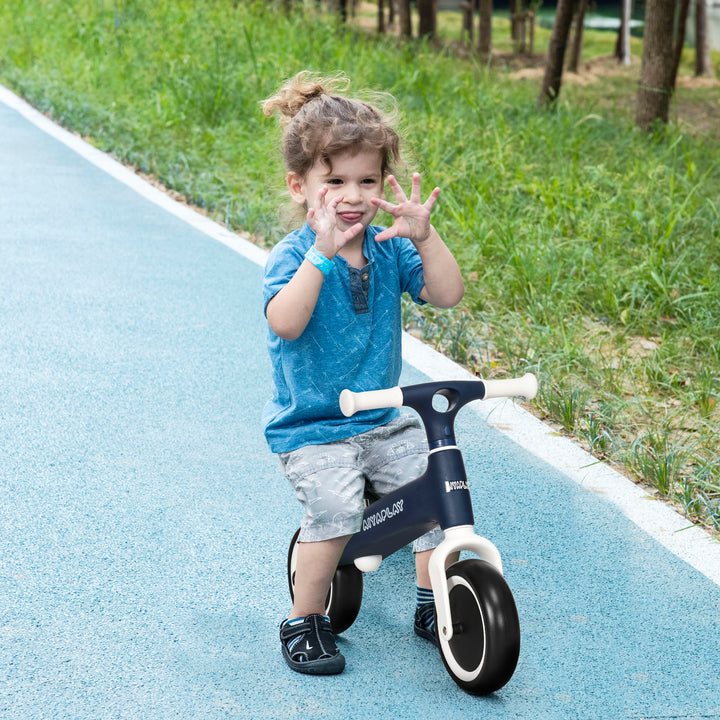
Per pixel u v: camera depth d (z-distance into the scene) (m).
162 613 4.50
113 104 17.16
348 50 21.12
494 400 7.18
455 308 8.84
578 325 8.52
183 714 3.82
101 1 25.56
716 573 5.00
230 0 26.19
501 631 3.76
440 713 3.88
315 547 4.04
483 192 11.95
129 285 9.42
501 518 5.49
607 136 16.86
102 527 5.20
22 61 22.12
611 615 4.61
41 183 13.42
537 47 39.47
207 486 5.70
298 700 3.94
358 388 4.18
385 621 4.58
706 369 7.63
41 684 3.96
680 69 36.69
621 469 6.16
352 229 3.86
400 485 4.16
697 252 10.36
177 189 13.45
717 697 4.04
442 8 53.56
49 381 7.12
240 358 7.74
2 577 4.71
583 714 3.90
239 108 17.00
